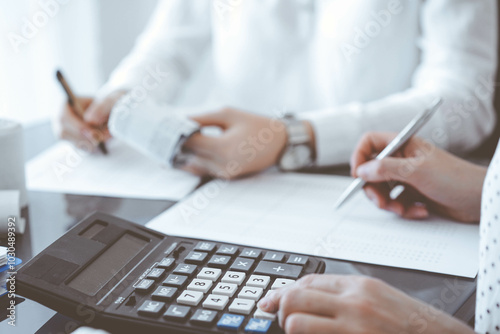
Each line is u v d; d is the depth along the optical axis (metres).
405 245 0.57
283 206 0.68
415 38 1.08
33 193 0.72
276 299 0.41
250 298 0.44
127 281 0.46
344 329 0.37
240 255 0.50
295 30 1.12
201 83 1.44
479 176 0.62
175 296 0.44
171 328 0.41
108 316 0.42
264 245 0.57
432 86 0.93
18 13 1.31
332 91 1.11
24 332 0.42
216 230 0.61
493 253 0.42
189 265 0.48
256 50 1.14
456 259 0.53
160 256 0.50
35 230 0.61
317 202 0.69
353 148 0.82
